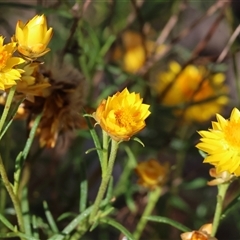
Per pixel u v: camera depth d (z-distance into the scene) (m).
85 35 0.87
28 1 1.00
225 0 0.75
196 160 0.94
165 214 0.75
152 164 0.63
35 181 0.78
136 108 0.52
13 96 0.55
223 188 0.56
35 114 0.60
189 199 0.97
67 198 0.77
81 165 0.60
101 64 0.75
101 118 0.52
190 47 1.12
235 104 0.85
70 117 0.61
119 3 0.87
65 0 0.69
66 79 0.61
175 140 0.76
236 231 0.95
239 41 0.81
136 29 0.92
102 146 0.56
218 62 0.73
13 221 0.70
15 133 0.86
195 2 0.95
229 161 0.54
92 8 0.94
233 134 0.54
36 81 0.57
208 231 0.56
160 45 0.84
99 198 0.56
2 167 0.54
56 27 0.84
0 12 0.84
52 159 0.74
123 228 0.56
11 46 0.53
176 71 0.83
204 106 0.79
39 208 0.73
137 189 0.75
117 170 0.96
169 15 0.90
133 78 0.75
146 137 0.75
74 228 0.60
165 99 0.79
